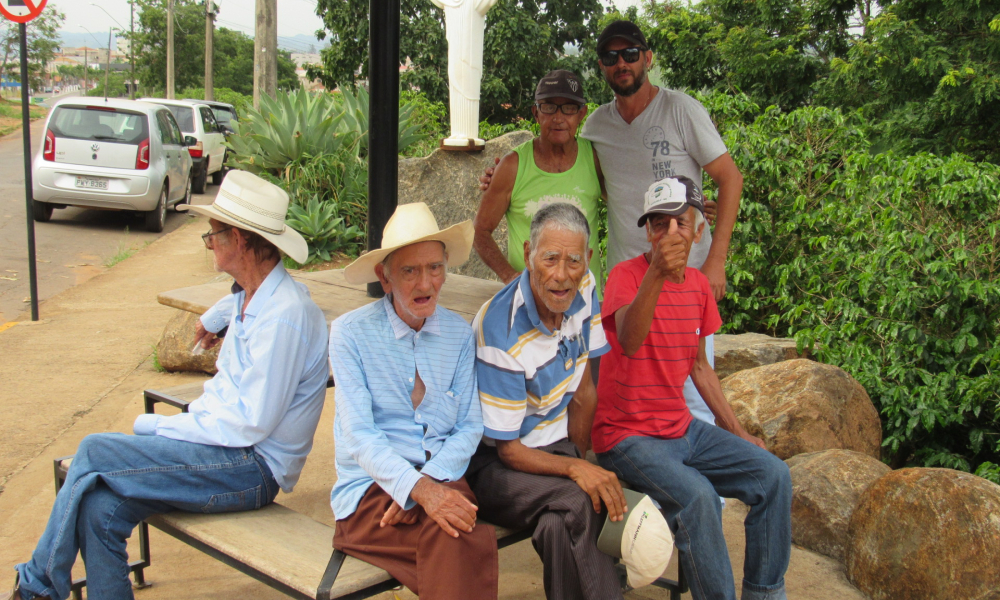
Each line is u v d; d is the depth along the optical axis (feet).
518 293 7.68
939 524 9.09
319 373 8.40
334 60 64.90
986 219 15.56
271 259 8.34
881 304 15.31
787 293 17.99
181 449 7.82
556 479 7.41
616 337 8.62
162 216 35.96
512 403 7.67
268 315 7.98
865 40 33.58
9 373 17.22
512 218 11.61
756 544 8.16
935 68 30.78
